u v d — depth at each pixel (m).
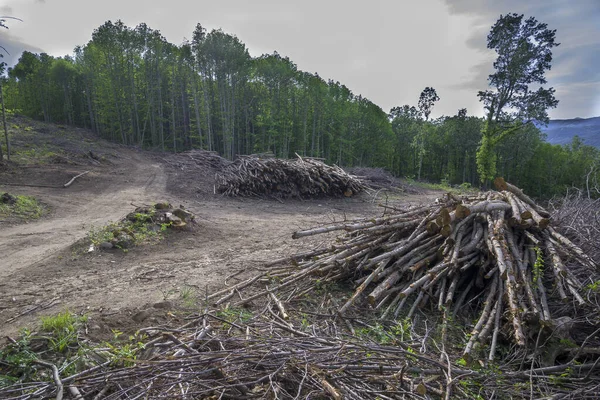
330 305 4.66
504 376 3.18
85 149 24.30
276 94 34.22
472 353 3.61
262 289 5.14
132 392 2.48
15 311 4.27
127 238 7.18
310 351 2.92
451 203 5.73
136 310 4.30
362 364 2.88
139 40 37.00
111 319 4.02
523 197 6.21
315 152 39.84
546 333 3.59
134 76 40.22
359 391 2.60
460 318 4.45
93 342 3.46
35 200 11.43
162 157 26.05
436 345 3.73
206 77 33.78
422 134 43.06
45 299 4.66
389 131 45.03
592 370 3.38
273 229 9.64
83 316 3.91
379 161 47.44
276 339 3.14
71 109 45.25
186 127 42.12
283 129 34.72
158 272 5.87
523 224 4.91
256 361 2.73
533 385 3.13
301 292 4.91
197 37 30.28
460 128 46.19
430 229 5.02
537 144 44.00
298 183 15.38
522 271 4.25
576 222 5.64
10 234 8.06
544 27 27.50
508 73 28.72
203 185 16.09
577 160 42.44
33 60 42.25
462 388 2.91
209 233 8.63
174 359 2.76
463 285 4.95
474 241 4.89
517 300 3.89
